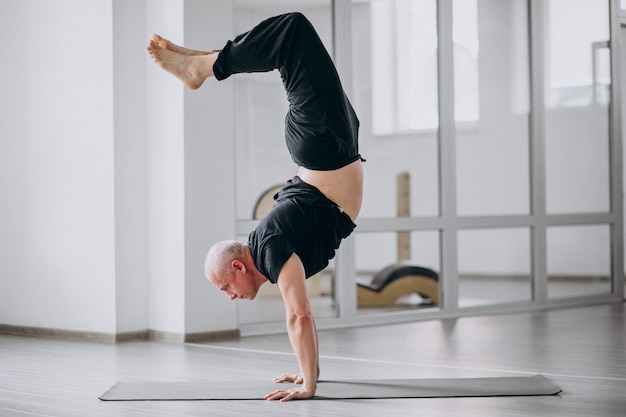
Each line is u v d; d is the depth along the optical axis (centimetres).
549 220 864
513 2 853
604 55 899
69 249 682
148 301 677
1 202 722
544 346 612
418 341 645
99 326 667
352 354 586
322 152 423
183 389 463
